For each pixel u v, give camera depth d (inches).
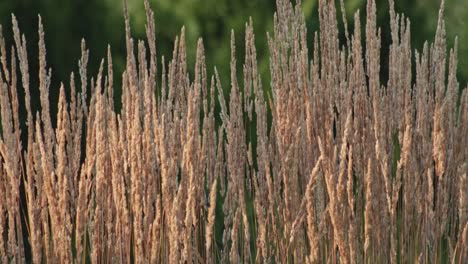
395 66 309.7
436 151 295.7
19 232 273.1
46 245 265.0
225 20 557.0
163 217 287.4
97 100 269.6
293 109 299.7
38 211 260.8
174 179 267.9
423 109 310.2
